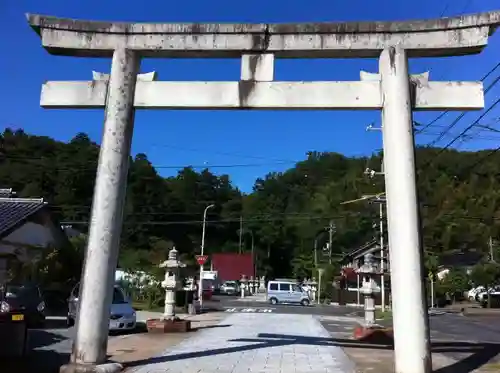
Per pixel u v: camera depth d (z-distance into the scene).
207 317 21.88
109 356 9.92
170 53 9.46
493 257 52.53
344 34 9.14
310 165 76.44
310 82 9.08
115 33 9.37
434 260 44.41
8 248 20.67
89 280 8.30
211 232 74.88
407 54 9.06
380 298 38.47
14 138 44.56
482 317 29.16
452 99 8.84
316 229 71.94
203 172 72.31
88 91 9.28
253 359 9.61
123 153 8.91
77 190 46.12
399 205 8.28
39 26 9.32
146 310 25.16
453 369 9.09
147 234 56.41
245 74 9.21
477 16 8.75
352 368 8.81
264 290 68.19
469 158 41.88
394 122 8.66
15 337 10.03
